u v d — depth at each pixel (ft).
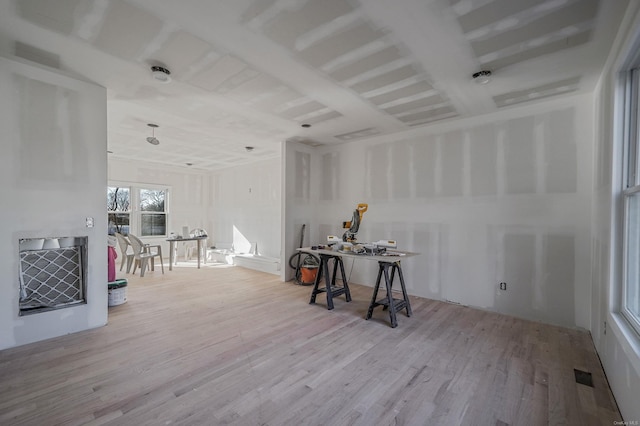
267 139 17.35
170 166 26.84
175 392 6.78
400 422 5.89
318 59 8.34
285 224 17.79
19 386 6.91
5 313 8.68
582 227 10.65
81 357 8.30
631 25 5.89
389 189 15.93
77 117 9.73
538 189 11.53
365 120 13.62
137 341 9.37
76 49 7.93
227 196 27.71
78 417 5.92
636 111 6.89
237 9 6.30
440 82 9.71
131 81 9.75
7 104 8.56
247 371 7.70
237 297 14.40
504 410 6.28
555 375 7.63
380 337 9.89
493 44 7.55
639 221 6.39
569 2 6.00
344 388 7.00
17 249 8.82
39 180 9.11
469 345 9.32
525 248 11.80
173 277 18.84
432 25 6.82
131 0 6.04
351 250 12.87
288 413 6.11
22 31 7.13
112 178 23.47
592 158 10.45
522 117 11.87
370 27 6.91
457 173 13.56
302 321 11.27
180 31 7.10
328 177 18.89
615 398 6.56
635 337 5.86
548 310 11.30
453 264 13.64
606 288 7.68
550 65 8.53
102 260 10.48
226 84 9.89
